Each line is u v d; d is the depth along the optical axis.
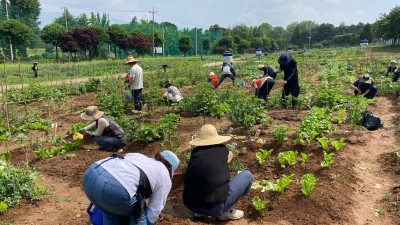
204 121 10.39
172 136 8.79
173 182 6.25
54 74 28.73
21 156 8.22
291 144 7.90
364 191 6.31
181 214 5.52
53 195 6.28
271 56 52.75
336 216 5.44
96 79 19.83
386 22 65.38
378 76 20.34
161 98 13.03
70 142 8.70
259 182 6.42
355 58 33.50
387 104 13.37
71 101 15.68
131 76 12.04
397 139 8.73
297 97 12.10
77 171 7.29
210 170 4.85
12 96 15.52
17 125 11.33
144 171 3.90
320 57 42.75
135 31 63.91
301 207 5.59
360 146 8.33
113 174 3.79
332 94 12.23
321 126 8.60
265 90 12.26
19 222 5.30
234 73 16.91
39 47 88.88
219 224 5.26
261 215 5.48
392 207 5.73
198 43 84.62
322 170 6.79
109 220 4.11
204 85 13.77
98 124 8.27
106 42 59.75
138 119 11.25
